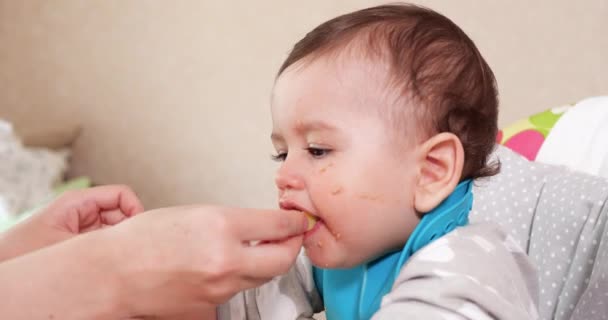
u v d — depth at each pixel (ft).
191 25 6.43
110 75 7.00
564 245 2.96
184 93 6.62
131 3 6.69
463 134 2.55
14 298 1.84
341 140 2.37
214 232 1.82
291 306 2.83
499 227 2.62
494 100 2.73
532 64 5.04
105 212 3.04
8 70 7.55
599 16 4.75
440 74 2.49
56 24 7.16
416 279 2.16
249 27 6.13
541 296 2.96
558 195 3.07
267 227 1.97
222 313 2.87
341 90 2.41
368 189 2.35
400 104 2.40
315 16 5.77
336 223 2.37
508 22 5.05
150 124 6.88
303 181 2.41
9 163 6.36
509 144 3.69
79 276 1.86
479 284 2.10
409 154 2.41
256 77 6.20
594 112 3.51
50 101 7.42
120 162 7.16
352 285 2.63
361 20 2.60
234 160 6.49
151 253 1.82
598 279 2.69
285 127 2.50
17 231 2.84
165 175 6.92
